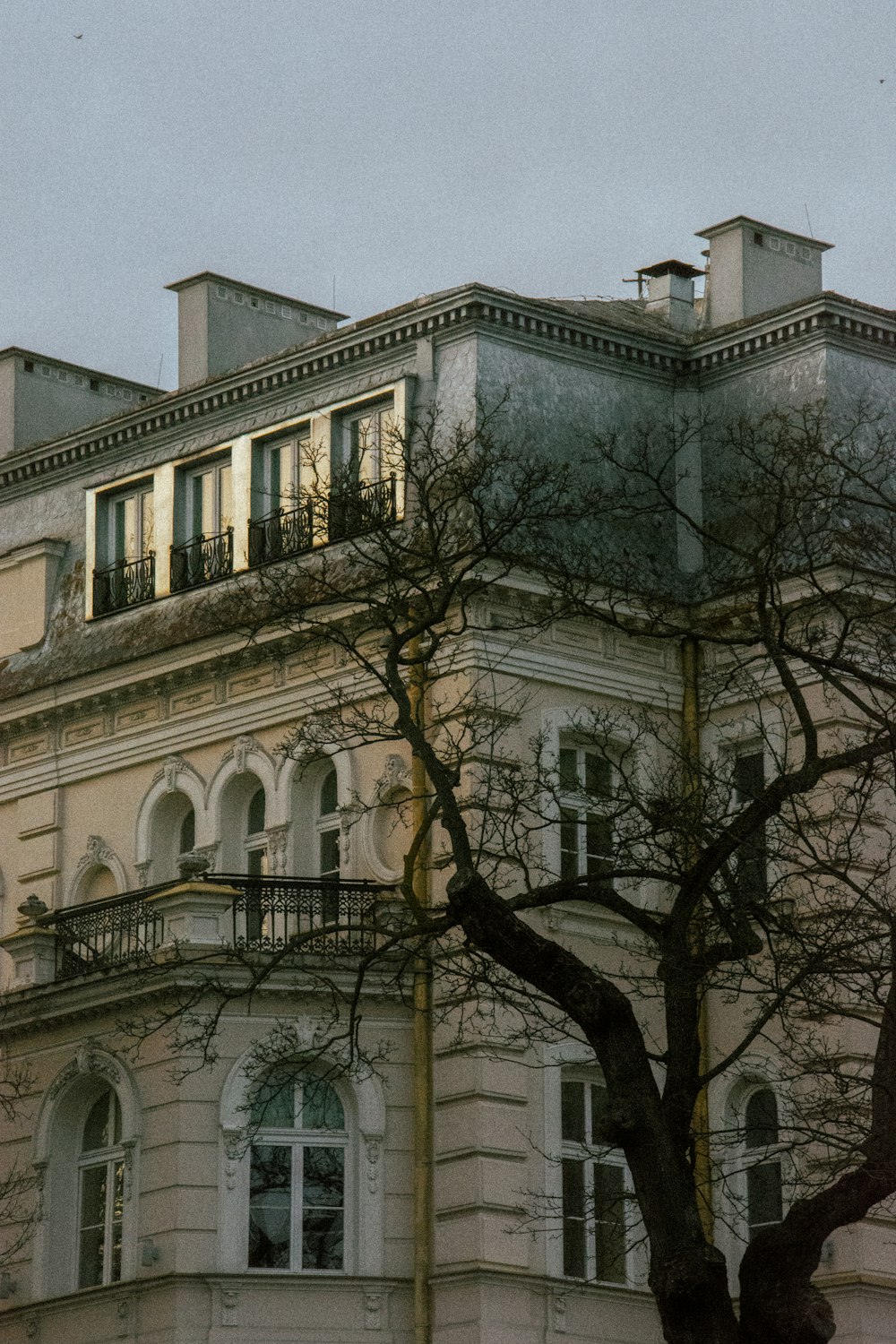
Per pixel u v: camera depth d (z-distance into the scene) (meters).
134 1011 39.94
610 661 41.00
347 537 34.97
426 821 28.45
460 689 39.53
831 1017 38.31
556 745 40.06
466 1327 37.59
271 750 42.12
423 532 39.88
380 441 41.62
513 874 39.31
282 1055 36.69
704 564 42.00
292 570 42.28
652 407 42.84
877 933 30.50
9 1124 41.56
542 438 41.06
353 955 39.09
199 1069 34.94
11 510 47.78
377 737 33.59
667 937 27.48
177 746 43.44
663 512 40.84
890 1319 38.16
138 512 45.38
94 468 46.25
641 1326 39.19
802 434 41.06
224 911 39.66
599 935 40.25
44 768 45.38
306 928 39.72
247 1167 38.75
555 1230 38.44
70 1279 40.47
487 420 38.19
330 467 41.56
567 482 40.75
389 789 40.75
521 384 41.12
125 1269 39.00
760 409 42.06
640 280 46.38
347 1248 38.75
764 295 45.09
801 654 28.91
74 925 41.78
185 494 44.62
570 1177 39.44
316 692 41.56
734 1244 39.44
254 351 47.44
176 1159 38.59
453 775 28.75
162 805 43.62
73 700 44.78
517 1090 38.69
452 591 29.94
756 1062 39.56
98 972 40.12
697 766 35.50
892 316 41.97
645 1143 26.25
